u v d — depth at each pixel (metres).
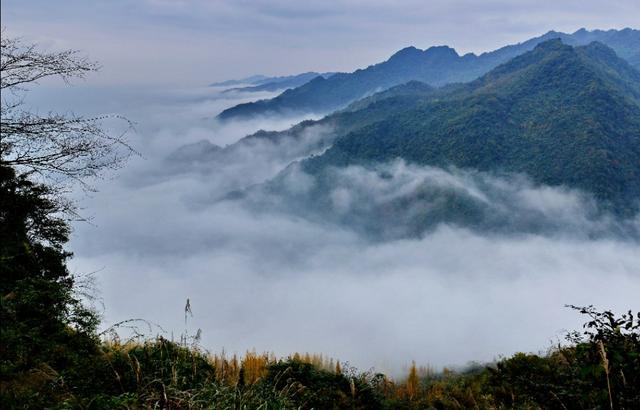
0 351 4.58
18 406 4.01
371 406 8.25
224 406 4.71
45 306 5.64
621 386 3.98
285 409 5.32
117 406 4.23
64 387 4.41
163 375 5.22
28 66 6.30
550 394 5.19
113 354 5.27
